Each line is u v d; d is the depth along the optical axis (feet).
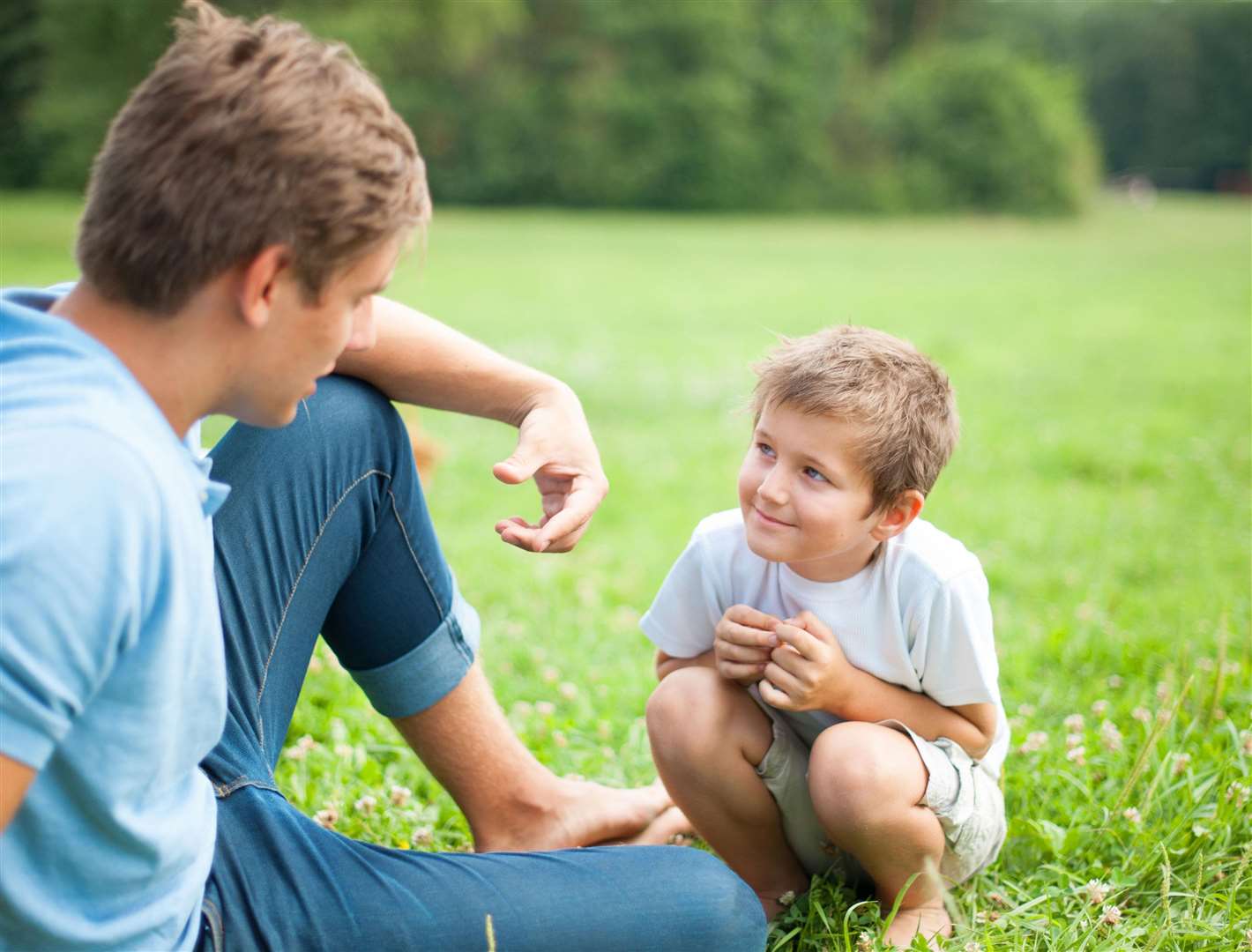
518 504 18.10
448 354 6.57
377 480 6.29
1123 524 16.85
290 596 5.93
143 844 4.33
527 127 115.14
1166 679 9.63
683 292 50.60
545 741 9.12
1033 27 196.85
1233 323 41.81
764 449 6.48
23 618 3.64
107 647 3.84
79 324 4.26
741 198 116.88
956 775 6.47
